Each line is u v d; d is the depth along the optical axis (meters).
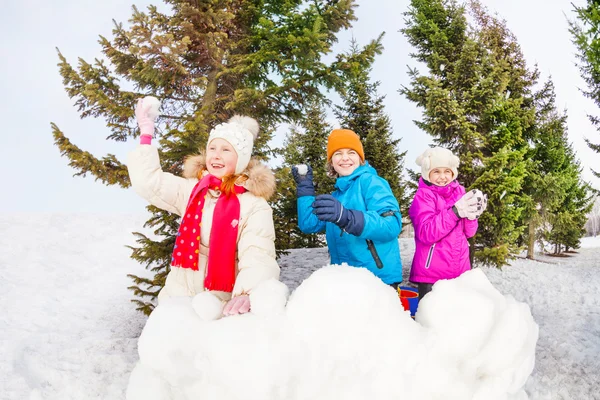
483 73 9.78
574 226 17.78
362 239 2.27
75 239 12.07
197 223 1.83
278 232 5.01
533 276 9.39
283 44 4.92
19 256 9.60
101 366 3.67
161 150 4.11
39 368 3.62
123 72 4.67
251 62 5.03
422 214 2.85
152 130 1.89
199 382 1.25
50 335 4.82
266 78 5.52
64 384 3.30
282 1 5.57
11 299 6.56
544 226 15.73
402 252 10.93
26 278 8.02
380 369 1.19
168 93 4.54
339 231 2.39
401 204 10.38
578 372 3.40
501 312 1.35
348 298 1.26
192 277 1.82
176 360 1.27
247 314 1.36
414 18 10.61
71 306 6.44
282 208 7.00
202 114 4.33
